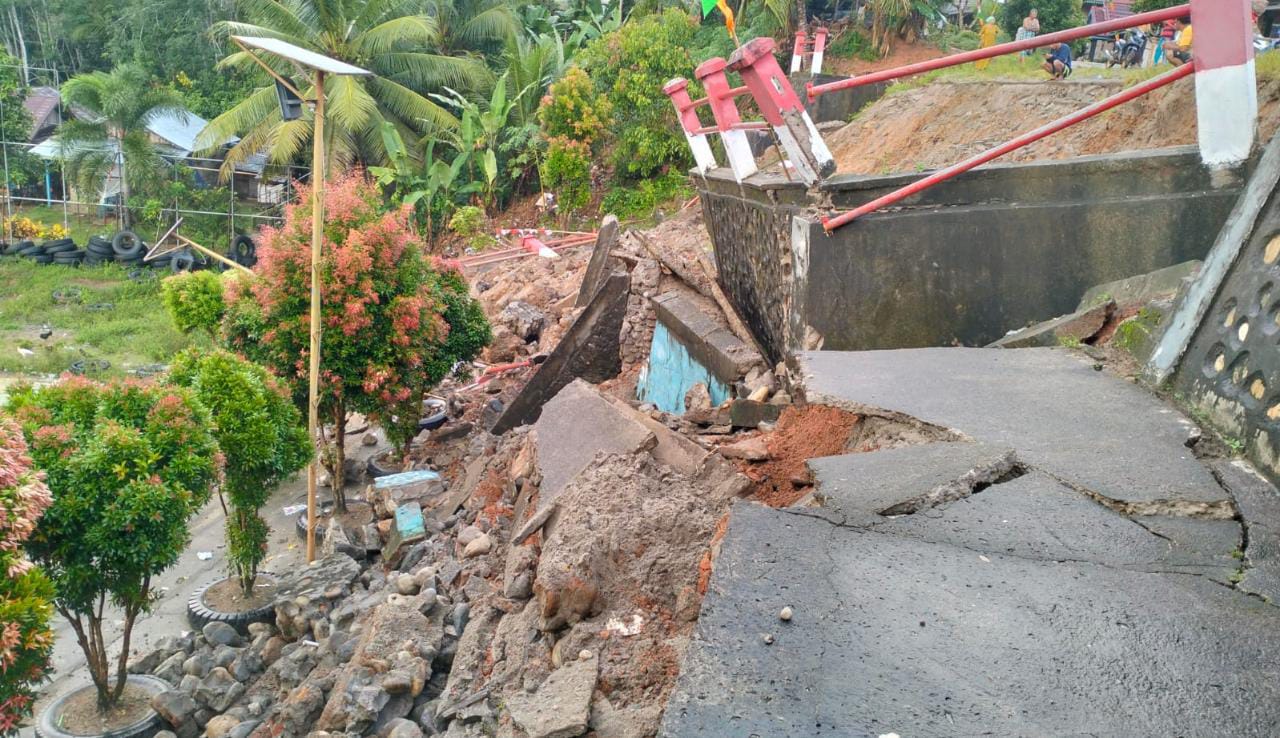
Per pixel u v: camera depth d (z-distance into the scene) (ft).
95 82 114.73
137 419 26.13
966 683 9.98
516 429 39.70
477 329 47.50
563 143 96.68
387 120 114.32
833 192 26.30
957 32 98.22
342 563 30.94
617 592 17.28
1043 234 25.68
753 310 34.91
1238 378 16.28
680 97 35.83
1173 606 11.26
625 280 43.14
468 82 120.88
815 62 74.74
